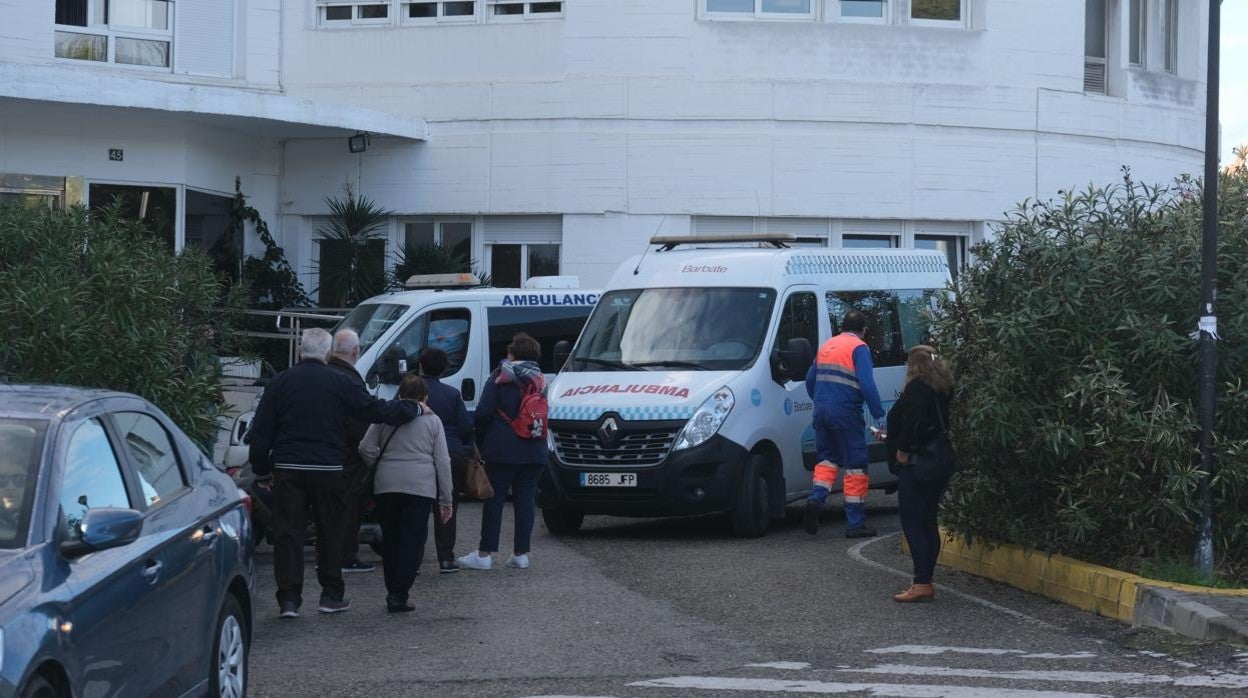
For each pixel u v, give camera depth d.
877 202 22.61
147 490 6.67
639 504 13.63
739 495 13.80
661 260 15.60
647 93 22.22
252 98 20.56
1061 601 10.56
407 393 10.36
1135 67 24.81
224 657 7.17
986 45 23.06
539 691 7.98
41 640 5.18
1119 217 11.09
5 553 5.57
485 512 12.15
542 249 22.78
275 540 10.09
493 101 22.50
